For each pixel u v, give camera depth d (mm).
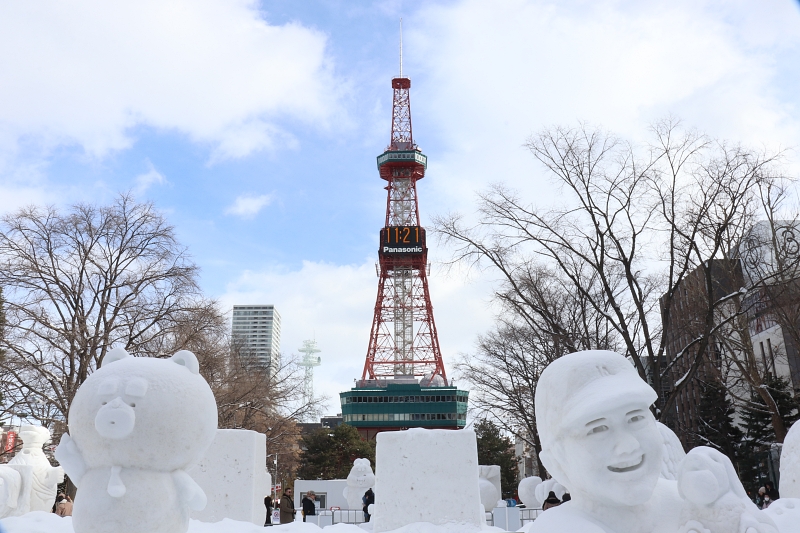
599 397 3629
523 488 20828
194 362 6160
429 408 98875
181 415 5617
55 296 25812
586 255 23875
